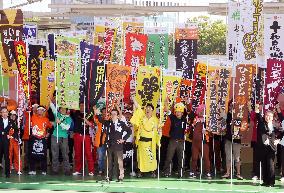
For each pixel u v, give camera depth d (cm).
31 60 1469
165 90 1355
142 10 1741
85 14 1830
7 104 1415
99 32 1614
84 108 1411
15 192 1236
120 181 1328
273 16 1448
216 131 1353
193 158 1413
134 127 1419
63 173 1454
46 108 1448
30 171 1430
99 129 1395
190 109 1409
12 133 1377
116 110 1341
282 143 1316
